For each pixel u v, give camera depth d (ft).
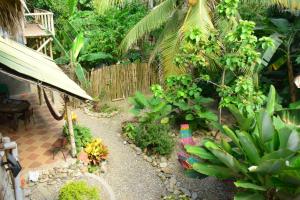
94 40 47.55
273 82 39.55
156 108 32.45
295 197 17.60
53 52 48.39
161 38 36.58
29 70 22.40
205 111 33.58
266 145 19.61
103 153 28.12
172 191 25.71
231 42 26.27
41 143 30.04
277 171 17.02
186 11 33.86
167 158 30.14
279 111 27.45
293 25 33.30
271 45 25.50
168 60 32.96
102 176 27.04
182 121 35.70
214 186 26.45
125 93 43.14
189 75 31.01
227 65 26.45
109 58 46.62
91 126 35.58
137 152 30.63
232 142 23.48
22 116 32.32
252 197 18.20
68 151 28.50
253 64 28.94
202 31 27.50
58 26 50.67
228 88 28.22
